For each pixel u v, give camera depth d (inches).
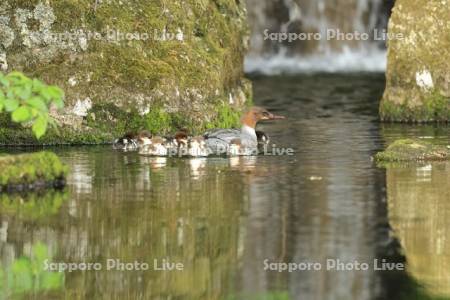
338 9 1747.0
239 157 995.3
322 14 1747.0
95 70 1071.6
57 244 706.8
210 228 739.4
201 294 620.7
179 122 1088.8
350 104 1343.5
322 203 802.8
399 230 730.2
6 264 671.1
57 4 1071.0
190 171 924.6
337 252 687.1
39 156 864.9
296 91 1449.3
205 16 1152.2
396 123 1201.4
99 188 856.3
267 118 1045.8
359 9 1748.3
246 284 635.5
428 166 941.8
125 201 812.6
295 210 782.5
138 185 867.4
